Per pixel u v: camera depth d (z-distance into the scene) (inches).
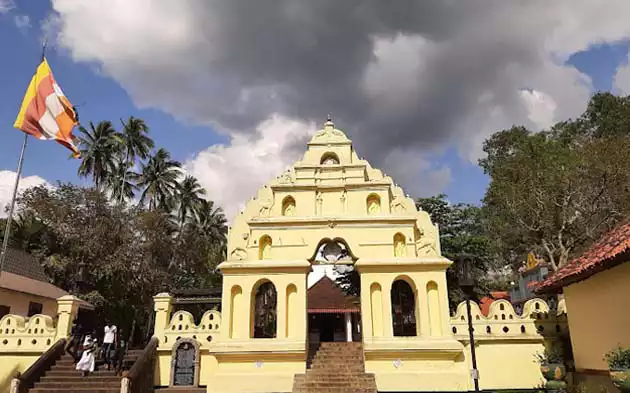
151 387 708.0
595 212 973.8
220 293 979.3
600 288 541.3
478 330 709.9
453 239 1049.5
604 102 1412.4
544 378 673.0
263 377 685.9
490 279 1451.8
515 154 1275.8
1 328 767.7
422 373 676.1
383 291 722.8
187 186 2020.2
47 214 1299.2
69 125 651.5
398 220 762.2
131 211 1445.6
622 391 431.2
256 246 766.5
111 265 1266.0
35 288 1121.4
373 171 843.4
